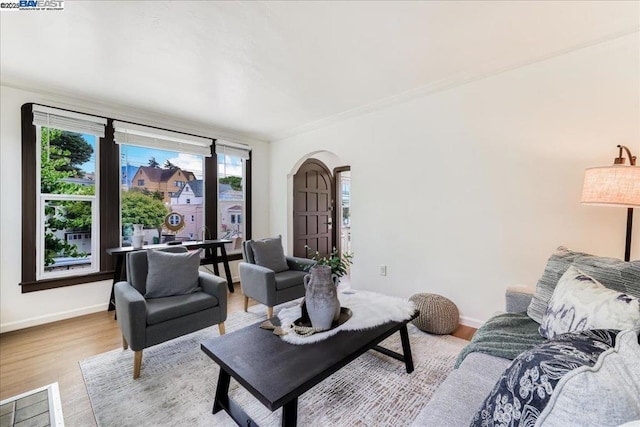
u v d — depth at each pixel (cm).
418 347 230
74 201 310
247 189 463
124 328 207
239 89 287
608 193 168
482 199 263
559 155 226
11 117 273
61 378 193
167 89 286
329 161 559
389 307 204
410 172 310
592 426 53
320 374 128
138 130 350
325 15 179
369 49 218
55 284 294
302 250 494
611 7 173
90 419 156
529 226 240
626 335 73
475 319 268
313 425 149
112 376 195
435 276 293
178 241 372
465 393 110
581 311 123
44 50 216
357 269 357
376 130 340
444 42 210
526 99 240
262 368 131
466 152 272
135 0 165
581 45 213
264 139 481
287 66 242
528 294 183
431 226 295
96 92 292
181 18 181
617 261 154
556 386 58
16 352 229
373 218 343
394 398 170
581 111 217
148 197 365
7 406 167
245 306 318
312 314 174
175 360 215
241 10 174
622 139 202
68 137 306
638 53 196
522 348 136
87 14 176
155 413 160
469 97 269
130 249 311
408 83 277
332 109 345
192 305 224
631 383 58
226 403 158
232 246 449
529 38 205
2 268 270
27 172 280
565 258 171
